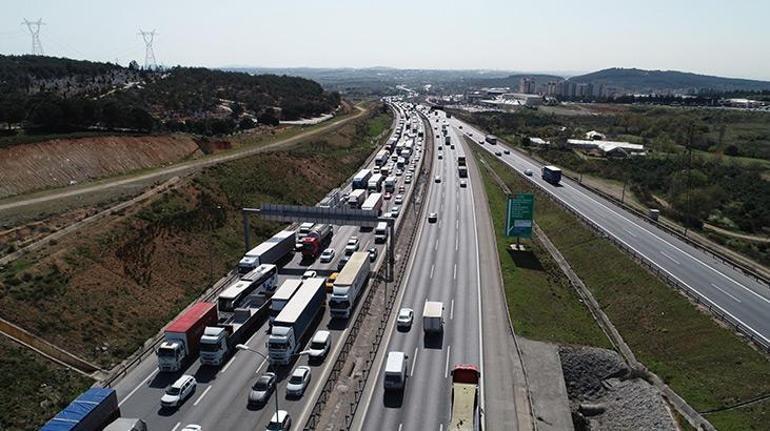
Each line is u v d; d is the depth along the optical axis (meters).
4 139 97.50
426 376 50.84
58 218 71.88
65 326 52.94
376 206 99.62
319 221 78.56
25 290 54.31
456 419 40.16
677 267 74.19
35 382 45.47
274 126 184.38
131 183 95.38
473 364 53.12
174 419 44.06
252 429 42.91
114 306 58.75
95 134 113.62
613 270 76.81
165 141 126.12
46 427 36.16
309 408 45.88
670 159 152.12
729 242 92.75
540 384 50.88
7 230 66.75
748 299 63.22
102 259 63.59
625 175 141.00
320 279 66.12
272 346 52.06
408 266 79.88
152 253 69.88
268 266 70.38
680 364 54.06
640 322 63.38
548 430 44.59
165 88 196.50
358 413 45.06
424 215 106.69
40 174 95.19
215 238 81.31
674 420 46.59
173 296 65.69
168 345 51.06
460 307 66.06
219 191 93.12
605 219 99.75
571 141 196.62
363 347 56.50
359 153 164.38
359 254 74.44
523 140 199.12
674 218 109.06
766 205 111.69
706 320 57.59
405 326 60.31
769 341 52.66
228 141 143.12
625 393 52.16
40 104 118.62
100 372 50.19
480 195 122.38
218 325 56.06
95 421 38.84
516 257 83.88
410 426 43.34
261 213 79.69
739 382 48.31
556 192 122.81
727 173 135.00
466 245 89.19
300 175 120.69
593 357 56.22
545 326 62.62
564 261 86.88
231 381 49.97
